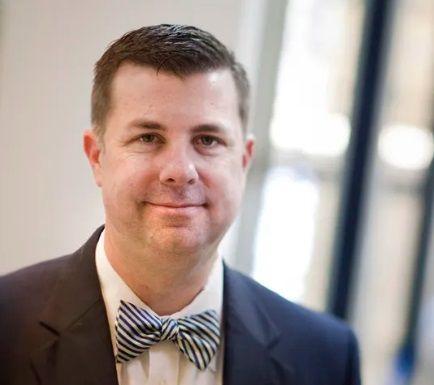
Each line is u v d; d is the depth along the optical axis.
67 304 1.24
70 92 2.20
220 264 1.36
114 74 1.16
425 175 3.49
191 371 1.25
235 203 1.20
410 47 3.36
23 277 1.30
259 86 3.04
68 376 1.17
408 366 3.60
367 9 3.21
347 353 1.39
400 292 3.55
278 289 3.17
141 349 1.20
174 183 1.11
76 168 2.22
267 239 3.13
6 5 2.17
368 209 3.38
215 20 2.43
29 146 2.22
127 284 1.25
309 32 3.13
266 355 1.30
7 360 1.19
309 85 3.16
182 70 1.12
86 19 2.19
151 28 1.18
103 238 1.30
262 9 2.89
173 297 1.25
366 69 3.24
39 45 2.19
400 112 3.39
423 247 3.54
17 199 2.23
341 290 3.34
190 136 1.13
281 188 3.16
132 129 1.13
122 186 1.13
